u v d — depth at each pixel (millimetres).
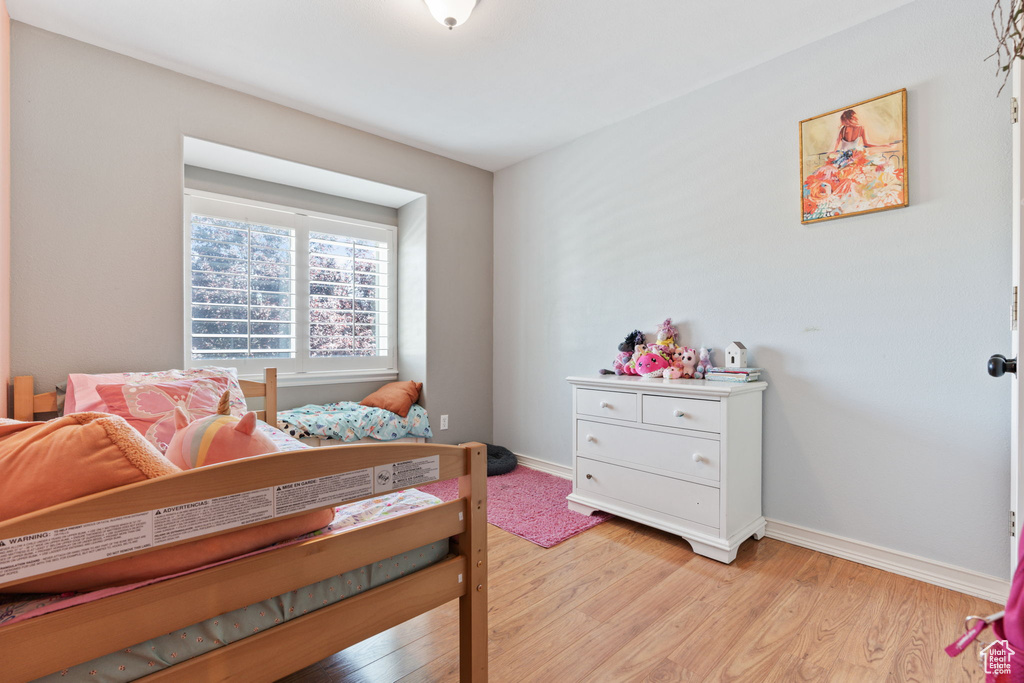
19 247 1920
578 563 1955
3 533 631
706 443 1996
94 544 696
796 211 2129
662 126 2637
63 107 2016
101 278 2105
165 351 2270
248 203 2920
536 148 3283
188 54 2164
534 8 1850
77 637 690
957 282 1735
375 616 1032
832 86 2023
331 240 3314
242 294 2896
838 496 2023
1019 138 1135
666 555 2025
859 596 1690
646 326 2727
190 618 786
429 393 3373
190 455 922
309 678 1291
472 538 1186
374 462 1018
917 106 1816
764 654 1380
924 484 1812
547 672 1308
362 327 3471
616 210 2883
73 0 1806
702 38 2053
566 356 3197
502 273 3688
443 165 3426
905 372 1852
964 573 1716
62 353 2016
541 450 3381
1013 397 1258
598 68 2279
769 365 2223
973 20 1698
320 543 940
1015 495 1187
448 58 2197
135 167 2189
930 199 1789
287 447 1849
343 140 2895
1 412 1775
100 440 741
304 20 1931
